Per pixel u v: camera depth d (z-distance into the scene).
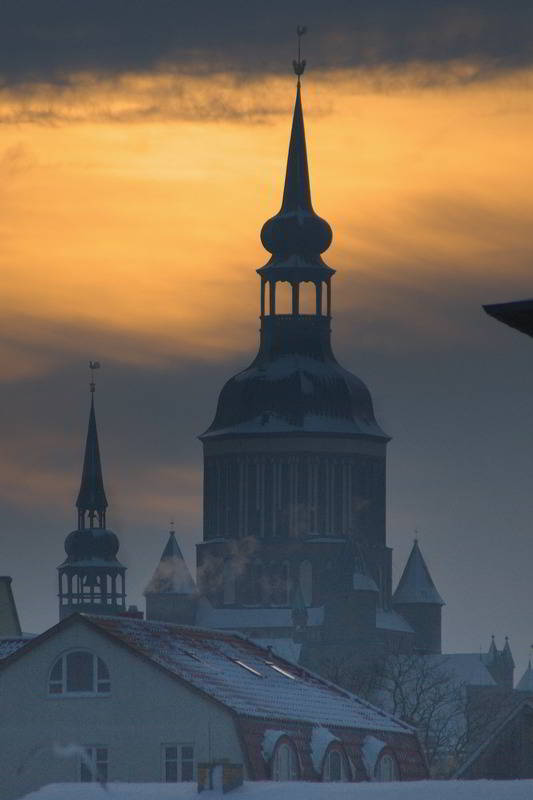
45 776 192.62
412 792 109.56
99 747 192.00
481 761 177.75
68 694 193.50
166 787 119.88
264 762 186.62
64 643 193.75
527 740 178.75
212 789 117.12
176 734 189.25
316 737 194.00
